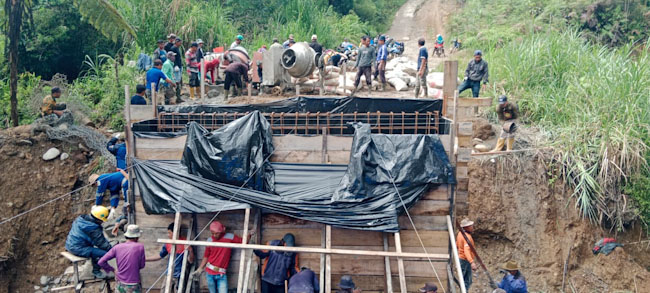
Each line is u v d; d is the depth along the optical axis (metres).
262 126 8.18
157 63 13.02
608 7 26.75
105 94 14.91
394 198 7.79
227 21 24.45
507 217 11.10
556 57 15.13
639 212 11.25
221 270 7.90
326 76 15.89
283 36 25.33
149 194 8.17
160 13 20.69
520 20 29.56
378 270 8.10
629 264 10.80
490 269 10.77
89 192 11.16
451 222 8.02
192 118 9.37
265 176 8.03
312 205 7.88
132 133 8.41
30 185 10.88
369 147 7.96
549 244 10.96
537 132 12.87
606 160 11.29
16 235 10.26
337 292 7.64
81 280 9.45
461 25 34.16
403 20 44.47
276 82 15.09
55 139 11.56
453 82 9.11
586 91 13.40
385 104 9.67
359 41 33.09
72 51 18.58
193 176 8.10
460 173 8.18
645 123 12.09
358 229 7.79
